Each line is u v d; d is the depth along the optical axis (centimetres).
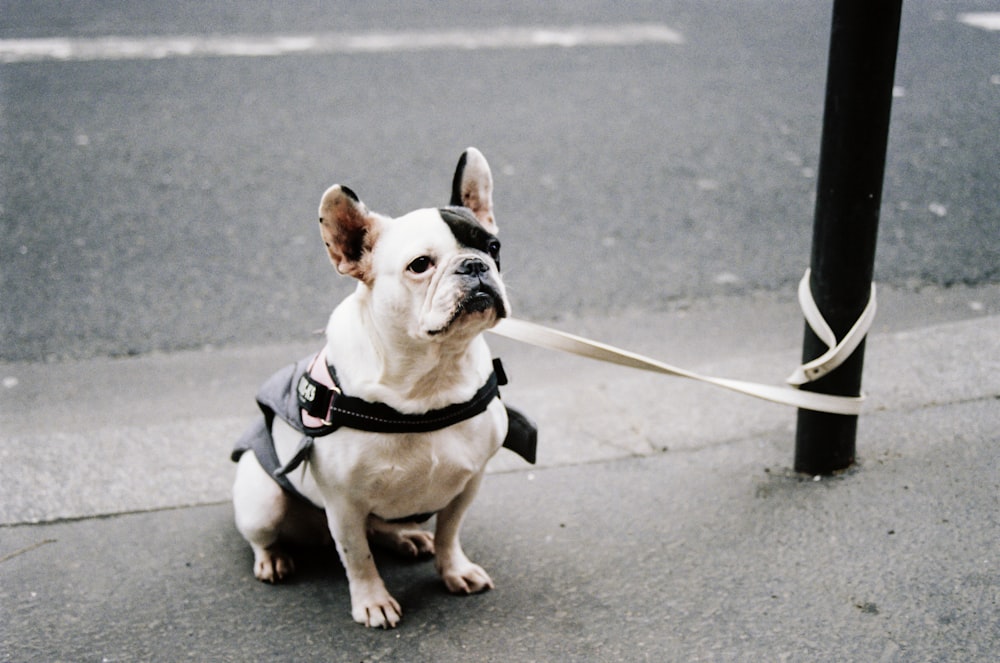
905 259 258
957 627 159
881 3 167
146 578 174
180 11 452
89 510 186
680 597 167
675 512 182
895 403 200
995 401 198
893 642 158
